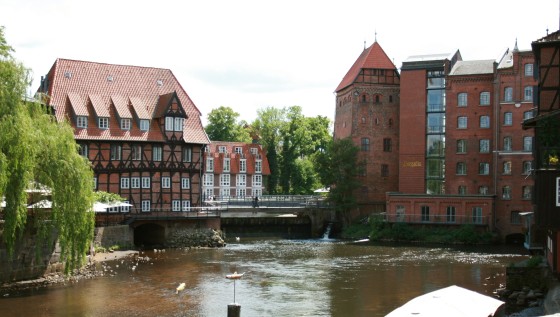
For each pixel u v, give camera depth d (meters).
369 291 36.91
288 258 52.50
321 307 32.53
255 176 105.81
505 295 34.41
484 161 74.50
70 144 36.03
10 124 31.42
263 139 109.06
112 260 49.16
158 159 65.50
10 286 36.12
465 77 75.31
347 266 47.56
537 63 40.47
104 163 62.75
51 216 35.06
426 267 47.00
